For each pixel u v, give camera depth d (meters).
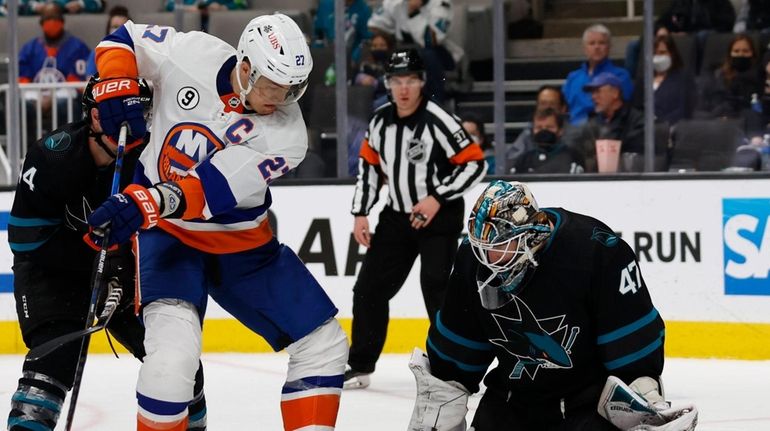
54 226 5.54
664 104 11.54
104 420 7.98
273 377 9.66
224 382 9.44
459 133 8.90
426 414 5.16
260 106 5.10
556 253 4.78
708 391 8.80
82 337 5.16
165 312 5.11
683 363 10.02
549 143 11.58
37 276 5.55
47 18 12.56
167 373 4.96
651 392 4.80
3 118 12.50
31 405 5.23
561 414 5.07
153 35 5.34
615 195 10.42
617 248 4.82
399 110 8.99
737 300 10.14
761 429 7.54
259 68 4.95
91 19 12.87
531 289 4.80
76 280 5.61
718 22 11.80
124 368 10.19
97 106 5.24
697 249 10.23
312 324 5.41
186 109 5.18
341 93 11.20
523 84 12.45
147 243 5.25
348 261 10.85
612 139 11.48
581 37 12.70
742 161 11.13
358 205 9.30
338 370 5.44
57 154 5.43
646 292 4.85
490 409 5.25
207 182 5.00
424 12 12.13
